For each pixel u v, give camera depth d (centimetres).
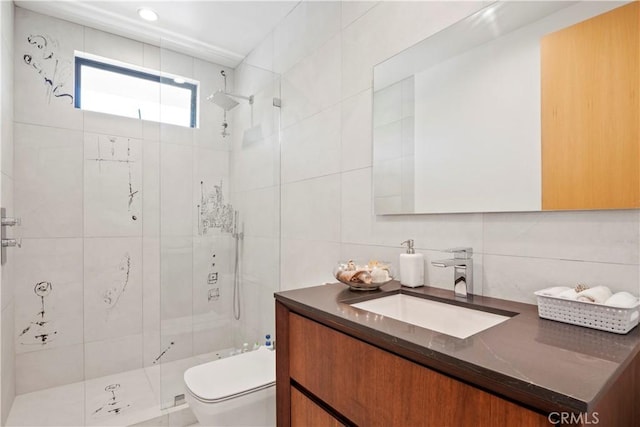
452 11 121
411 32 135
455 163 119
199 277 212
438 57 125
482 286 111
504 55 106
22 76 213
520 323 79
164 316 201
